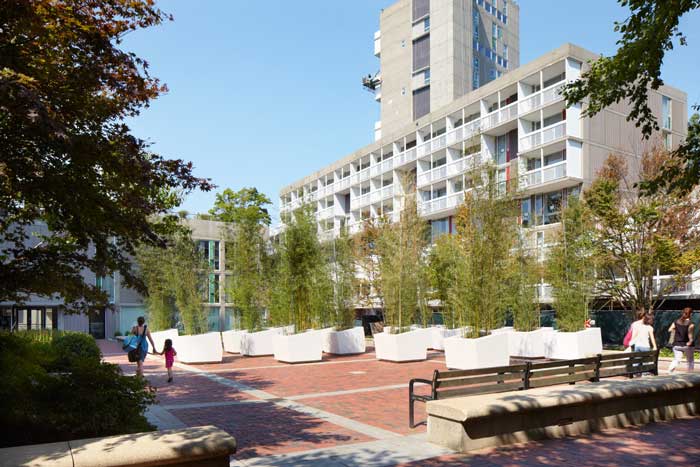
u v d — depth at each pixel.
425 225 29.73
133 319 41.66
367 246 34.53
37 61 6.29
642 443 7.35
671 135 36.81
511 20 63.12
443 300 25.66
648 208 22.08
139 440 5.07
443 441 7.24
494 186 17.59
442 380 7.82
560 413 7.81
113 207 6.64
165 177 7.31
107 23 7.08
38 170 6.17
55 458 4.59
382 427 8.59
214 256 44.03
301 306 22.81
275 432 8.37
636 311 23.86
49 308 36.91
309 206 23.89
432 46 56.41
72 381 6.98
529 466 6.31
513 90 37.50
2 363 7.16
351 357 21.86
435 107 55.62
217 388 13.47
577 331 19.94
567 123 32.22
